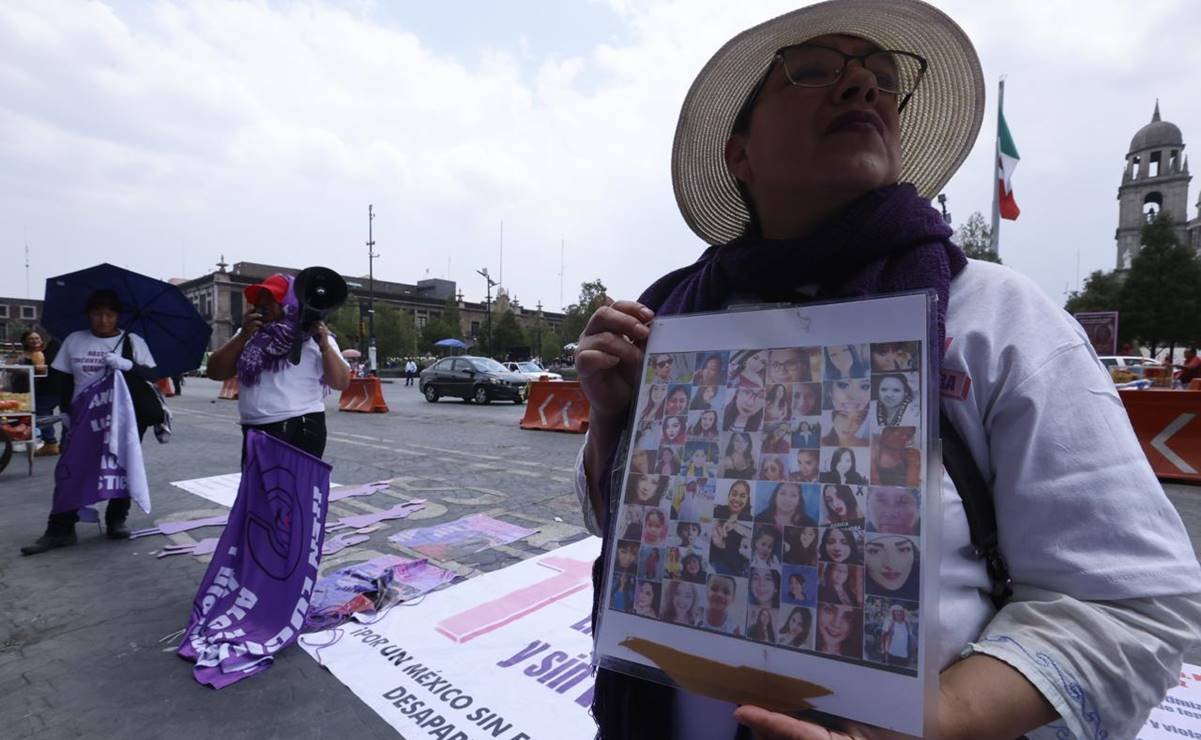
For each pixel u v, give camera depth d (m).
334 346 3.29
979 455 0.71
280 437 3.07
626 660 0.73
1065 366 0.68
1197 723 1.94
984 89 1.01
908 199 0.83
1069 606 0.61
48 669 2.38
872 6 0.86
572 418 10.13
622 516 0.79
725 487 0.72
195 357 4.47
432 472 6.36
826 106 0.85
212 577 2.70
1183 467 5.77
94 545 3.93
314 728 2.01
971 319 0.73
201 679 2.28
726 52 0.98
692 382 0.80
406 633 2.62
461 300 75.38
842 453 0.66
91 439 3.88
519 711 2.08
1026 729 0.58
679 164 1.20
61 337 4.22
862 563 0.61
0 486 5.92
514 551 3.72
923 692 0.55
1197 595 0.60
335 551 3.72
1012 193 13.34
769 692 0.63
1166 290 27.70
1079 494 0.62
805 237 0.84
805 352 0.73
